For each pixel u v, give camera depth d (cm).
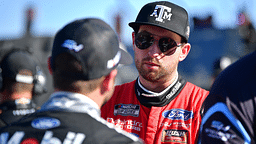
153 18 409
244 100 263
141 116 427
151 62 407
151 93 425
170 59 412
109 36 266
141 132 420
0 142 247
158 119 416
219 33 1608
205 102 296
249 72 271
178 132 405
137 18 431
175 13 417
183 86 443
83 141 239
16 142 242
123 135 253
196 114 411
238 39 1545
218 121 271
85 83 255
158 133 408
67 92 259
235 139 260
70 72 252
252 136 259
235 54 1531
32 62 498
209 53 1638
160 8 416
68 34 259
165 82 421
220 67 866
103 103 275
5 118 463
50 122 250
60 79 258
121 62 285
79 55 248
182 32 412
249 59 280
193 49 1698
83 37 254
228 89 272
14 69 477
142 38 412
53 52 262
